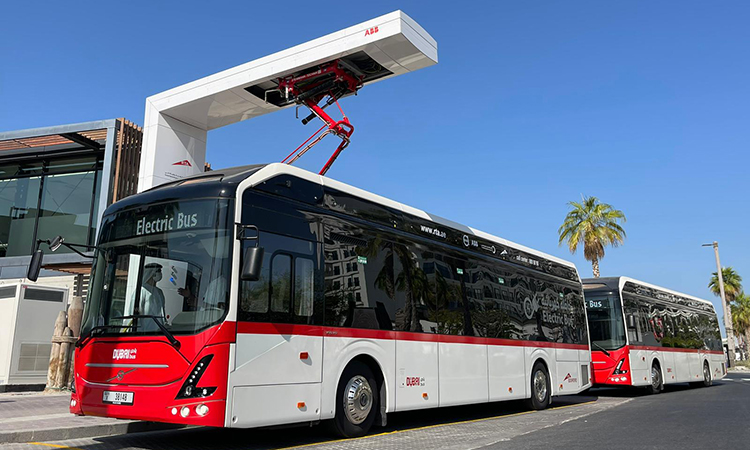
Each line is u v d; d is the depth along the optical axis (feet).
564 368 48.60
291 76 42.32
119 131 65.21
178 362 22.17
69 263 61.82
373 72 42.50
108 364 23.76
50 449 24.99
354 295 28.99
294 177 27.14
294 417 24.76
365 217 30.94
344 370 28.32
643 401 53.57
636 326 63.16
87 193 69.72
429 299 34.30
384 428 33.40
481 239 41.04
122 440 27.86
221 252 23.20
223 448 25.55
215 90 43.65
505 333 41.29
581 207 136.36
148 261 24.48
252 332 23.41
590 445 26.43
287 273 25.55
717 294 215.10
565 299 51.13
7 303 52.31
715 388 75.66
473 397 36.70
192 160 47.55
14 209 72.18
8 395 46.55
